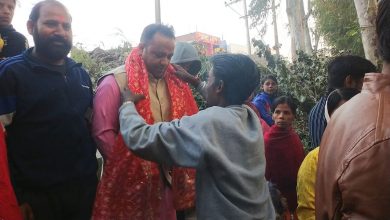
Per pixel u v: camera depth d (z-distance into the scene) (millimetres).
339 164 963
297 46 10984
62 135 1883
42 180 1854
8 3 2518
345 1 8758
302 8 11523
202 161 1467
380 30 978
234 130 1534
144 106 1920
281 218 2613
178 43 3494
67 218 1998
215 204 1520
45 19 1857
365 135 910
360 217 893
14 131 1848
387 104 929
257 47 6578
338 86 2137
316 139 2158
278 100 3258
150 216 1973
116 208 1926
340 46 8984
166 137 1540
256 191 1573
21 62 1864
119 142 1885
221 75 1643
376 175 869
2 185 1584
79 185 1977
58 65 1949
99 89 1993
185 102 2203
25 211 1835
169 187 2033
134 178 1920
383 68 1010
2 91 1778
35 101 1831
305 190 1995
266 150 3223
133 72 1967
